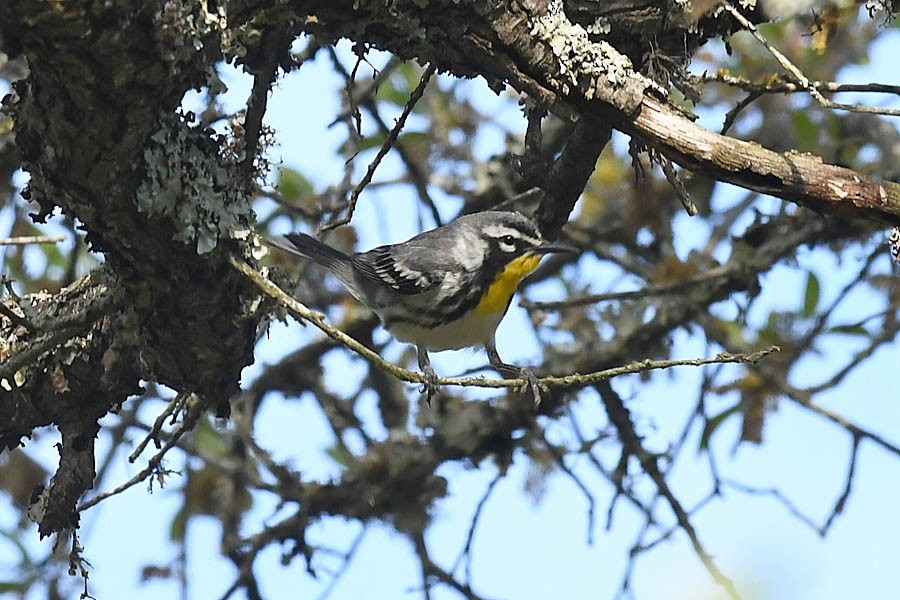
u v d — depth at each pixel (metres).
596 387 14.11
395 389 15.51
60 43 6.83
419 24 8.38
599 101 8.52
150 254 8.30
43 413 9.91
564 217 10.62
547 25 8.48
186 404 11.40
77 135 7.41
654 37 9.20
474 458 14.57
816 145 14.07
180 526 14.62
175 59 7.18
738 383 13.87
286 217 15.09
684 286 13.48
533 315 14.90
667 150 8.52
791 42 14.56
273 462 14.57
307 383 15.32
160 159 7.91
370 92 14.34
